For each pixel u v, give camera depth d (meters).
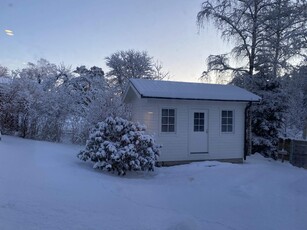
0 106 16.86
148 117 13.02
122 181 8.67
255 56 18.62
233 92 14.59
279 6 17.89
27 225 4.10
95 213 5.02
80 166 10.13
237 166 12.28
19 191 5.73
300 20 17.95
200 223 5.04
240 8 18.25
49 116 17.56
